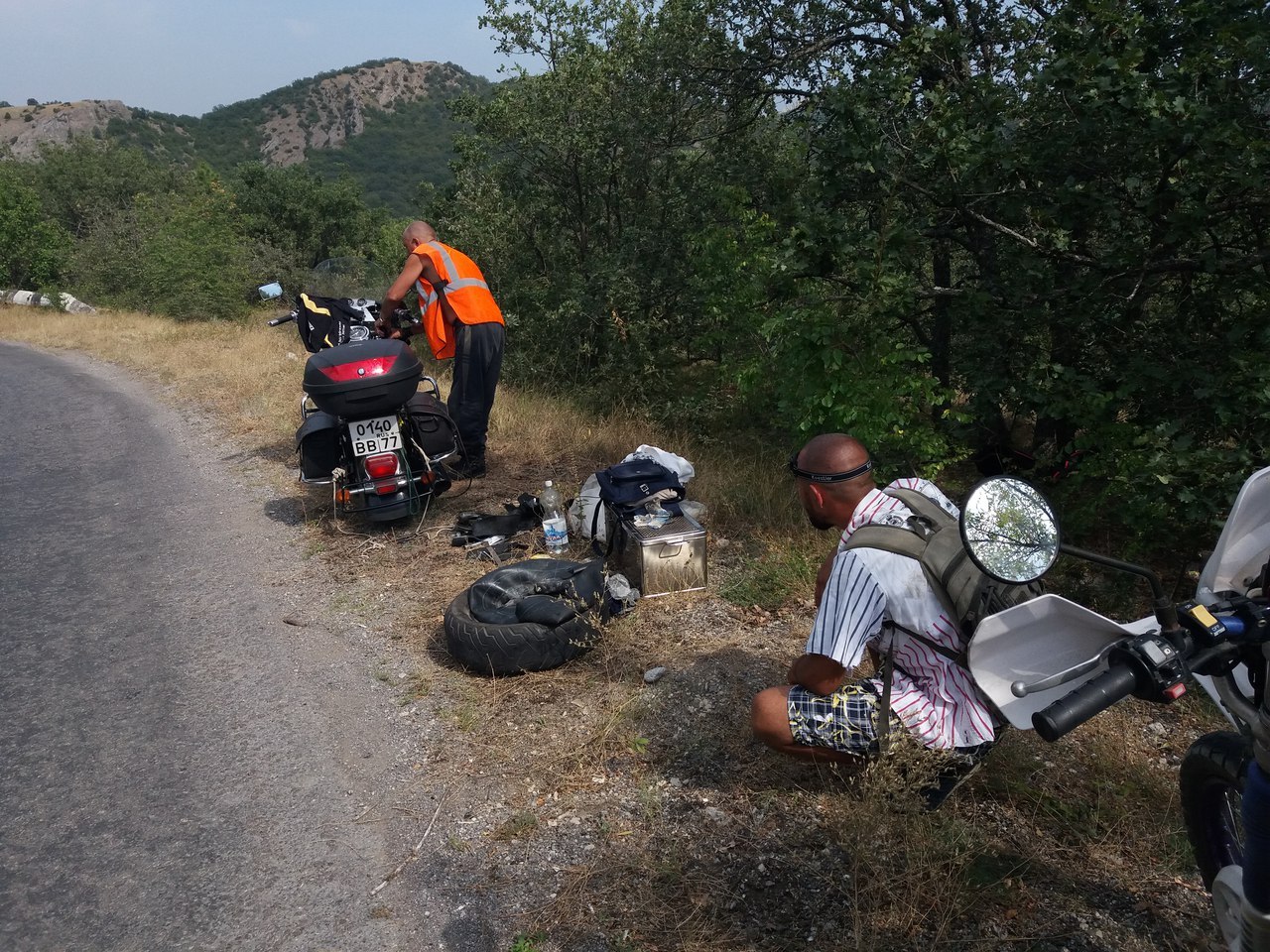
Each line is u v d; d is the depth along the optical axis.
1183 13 4.64
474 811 3.24
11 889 2.99
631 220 10.20
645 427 8.05
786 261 5.46
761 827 3.03
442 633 4.52
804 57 8.23
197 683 4.23
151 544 6.06
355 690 4.09
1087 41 4.81
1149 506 4.32
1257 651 1.98
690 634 4.30
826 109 5.57
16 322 20.44
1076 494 5.65
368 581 5.20
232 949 2.70
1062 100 5.11
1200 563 4.71
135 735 3.84
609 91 9.77
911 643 2.75
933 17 7.24
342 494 5.86
